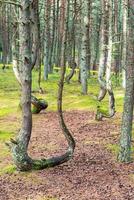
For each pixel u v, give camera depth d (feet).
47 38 160.15
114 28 142.20
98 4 209.97
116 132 75.77
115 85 147.13
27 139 55.57
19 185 52.16
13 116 93.45
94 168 56.70
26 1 51.96
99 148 65.92
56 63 236.02
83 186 50.65
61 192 49.14
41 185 51.75
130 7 57.62
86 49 122.01
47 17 157.38
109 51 88.48
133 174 54.13
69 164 58.65
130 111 58.13
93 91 131.03
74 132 76.64
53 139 73.00
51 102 110.01
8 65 214.90
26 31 52.42
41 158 58.80
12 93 129.39
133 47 56.44
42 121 88.07
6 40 229.45
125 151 58.70
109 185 50.65
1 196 48.85
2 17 205.87
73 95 120.37
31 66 53.72
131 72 57.16
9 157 62.95
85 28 120.26
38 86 140.87
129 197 46.85
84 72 121.90
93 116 90.63
